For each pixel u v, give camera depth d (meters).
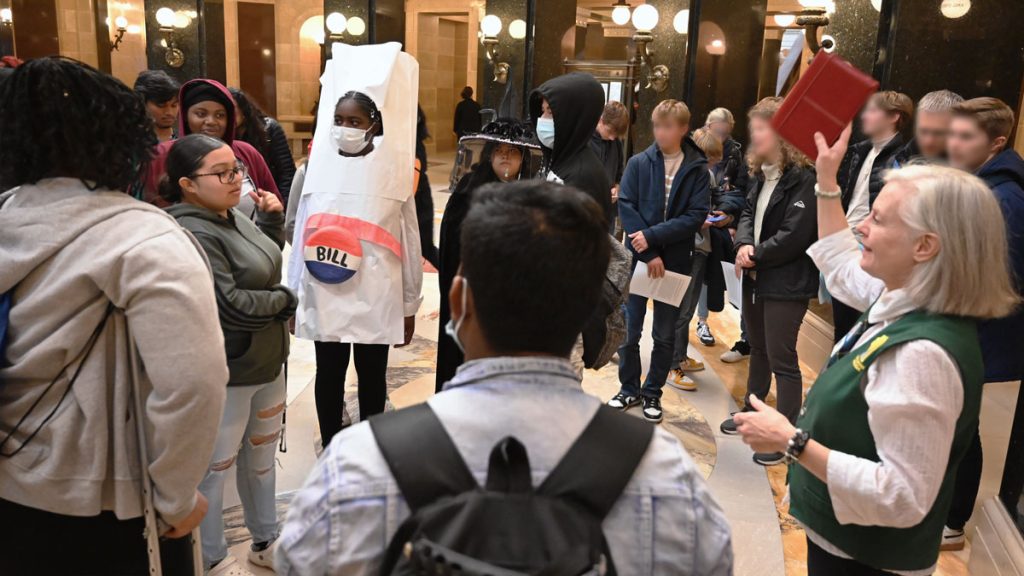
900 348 1.37
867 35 4.77
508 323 0.85
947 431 1.31
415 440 0.80
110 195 1.36
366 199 2.65
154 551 1.42
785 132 1.88
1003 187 2.73
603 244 0.89
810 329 4.95
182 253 1.34
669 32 7.14
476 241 0.86
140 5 13.48
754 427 1.48
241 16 16.47
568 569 0.71
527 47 8.58
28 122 1.29
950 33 4.57
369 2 9.54
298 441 3.42
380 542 0.78
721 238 4.35
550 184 0.91
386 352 2.95
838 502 1.38
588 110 2.48
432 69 19.00
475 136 2.69
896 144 3.60
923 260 1.39
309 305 2.69
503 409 0.82
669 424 3.86
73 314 1.29
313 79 17.17
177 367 1.29
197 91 2.99
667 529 0.81
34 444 1.33
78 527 1.39
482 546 0.73
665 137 3.70
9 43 9.26
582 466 0.80
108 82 1.35
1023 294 2.68
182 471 1.36
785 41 12.09
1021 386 2.57
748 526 2.90
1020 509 2.49
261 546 2.47
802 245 3.29
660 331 3.83
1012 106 4.64
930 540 1.50
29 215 1.29
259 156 3.20
